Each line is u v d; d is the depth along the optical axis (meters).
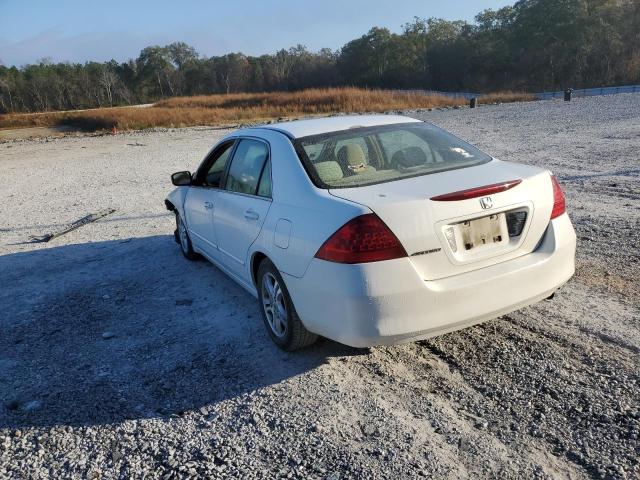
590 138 13.94
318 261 3.27
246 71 143.38
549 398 3.12
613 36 87.00
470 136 17.00
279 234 3.65
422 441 2.87
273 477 2.71
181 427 3.19
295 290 3.52
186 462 2.88
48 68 136.00
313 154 3.88
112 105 133.62
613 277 4.76
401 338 3.17
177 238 6.89
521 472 2.58
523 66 99.56
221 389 3.57
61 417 3.38
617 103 25.52
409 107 42.22
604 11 90.62
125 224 8.79
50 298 5.59
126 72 149.00
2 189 13.88
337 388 3.45
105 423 3.29
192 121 37.22
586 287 4.60
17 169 18.16
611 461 2.60
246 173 4.50
